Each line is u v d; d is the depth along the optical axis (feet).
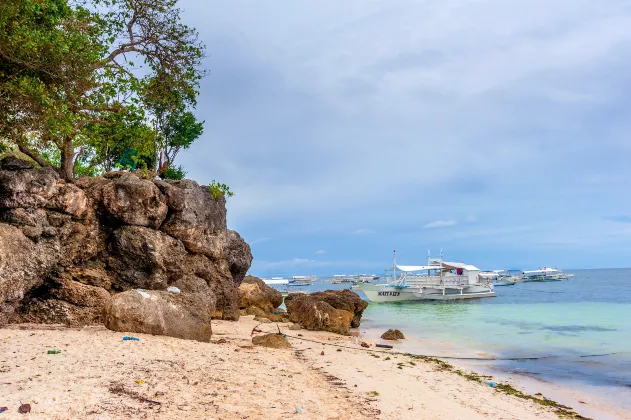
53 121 55.42
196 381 30.76
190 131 111.86
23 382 25.44
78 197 62.34
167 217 73.51
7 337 39.34
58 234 60.13
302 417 26.21
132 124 74.79
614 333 95.66
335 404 31.37
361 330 103.86
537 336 91.76
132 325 46.93
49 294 58.75
